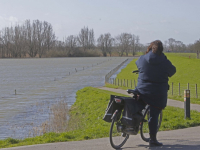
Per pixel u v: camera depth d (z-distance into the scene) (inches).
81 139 510.6
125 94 1606.8
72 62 7839.6
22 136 909.8
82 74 4165.8
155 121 421.4
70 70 5049.2
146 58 412.5
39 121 1173.1
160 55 410.3
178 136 502.9
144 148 420.8
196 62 4485.7
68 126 1021.8
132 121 401.1
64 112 1309.1
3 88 2628.0
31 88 2603.3
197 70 3654.0
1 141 527.2
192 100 1226.0
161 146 428.8
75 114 1270.9
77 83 2984.7
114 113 401.7
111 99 406.9
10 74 4308.6
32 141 518.6
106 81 2940.5
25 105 1665.8
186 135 510.6
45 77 3774.6
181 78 3026.6
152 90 408.5
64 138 519.5
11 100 1898.4
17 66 6289.4
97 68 5492.1
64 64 6924.2
